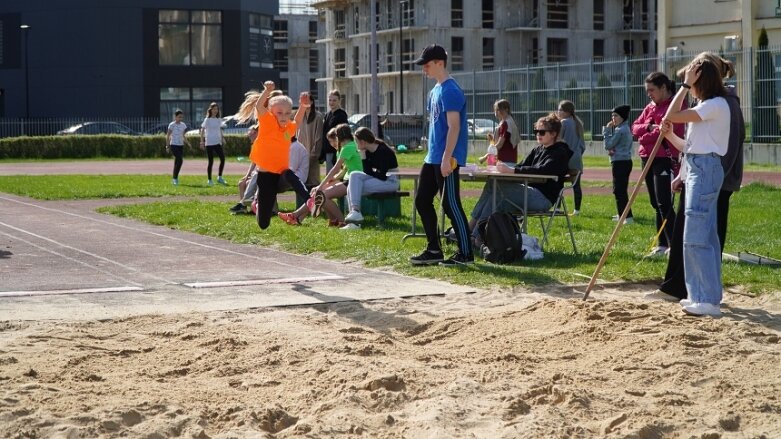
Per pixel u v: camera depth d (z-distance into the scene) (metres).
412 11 77.94
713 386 6.47
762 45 45.69
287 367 6.89
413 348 7.54
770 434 5.71
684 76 9.02
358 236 14.24
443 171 11.35
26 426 5.61
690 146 8.88
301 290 10.12
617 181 16.47
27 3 71.94
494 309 9.02
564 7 79.38
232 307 9.14
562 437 5.57
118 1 71.00
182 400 6.18
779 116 37.84
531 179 12.58
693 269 8.77
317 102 101.12
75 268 11.68
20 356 7.15
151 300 9.50
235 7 73.75
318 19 99.00
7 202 21.77
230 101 74.19
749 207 19.73
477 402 6.12
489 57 78.31
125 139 51.28
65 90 71.88
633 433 5.62
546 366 7.01
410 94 79.12
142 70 71.69
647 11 81.62
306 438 5.50
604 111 44.06
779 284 10.37
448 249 12.84
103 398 6.16
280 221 16.55
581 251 12.84
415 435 5.62
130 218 17.92
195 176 32.28
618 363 7.00
